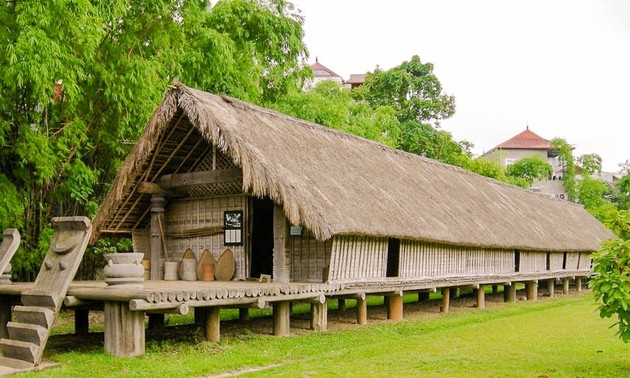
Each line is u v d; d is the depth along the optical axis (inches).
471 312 660.7
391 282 536.4
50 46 443.2
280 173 439.5
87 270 645.3
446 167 880.3
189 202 534.6
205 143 510.3
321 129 622.8
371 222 484.4
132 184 509.0
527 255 838.5
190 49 646.5
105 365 319.3
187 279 509.7
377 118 1261.1
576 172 2240.4
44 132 537.0
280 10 826.2
